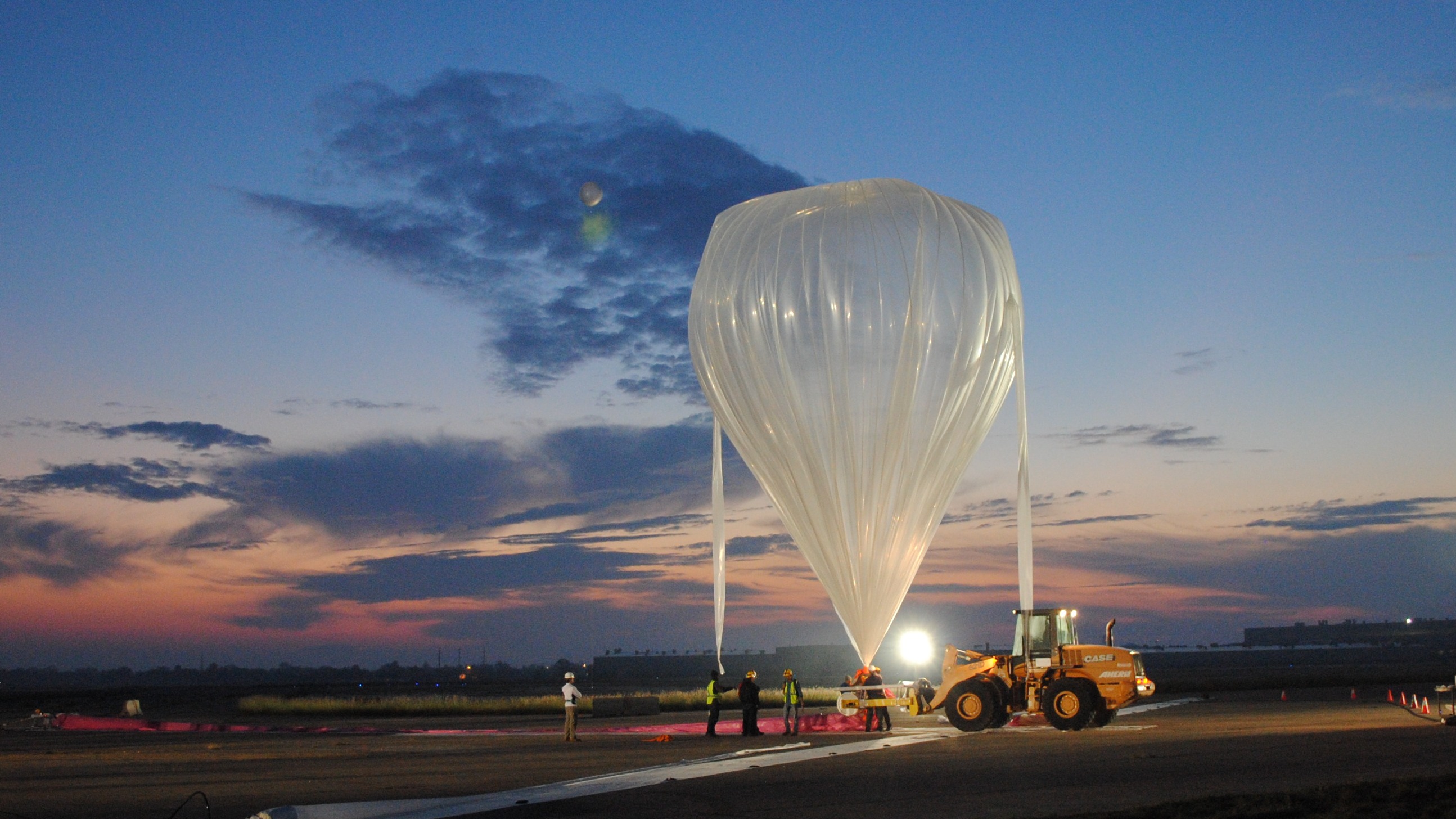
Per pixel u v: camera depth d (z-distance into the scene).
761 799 15.45
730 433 24.80
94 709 64.81
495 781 18.59
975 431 23.64
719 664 28.42
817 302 22.61
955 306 22.61
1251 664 170.88
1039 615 27.42
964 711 26.89
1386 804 13.41
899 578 23.25
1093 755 20.03
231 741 31.58
